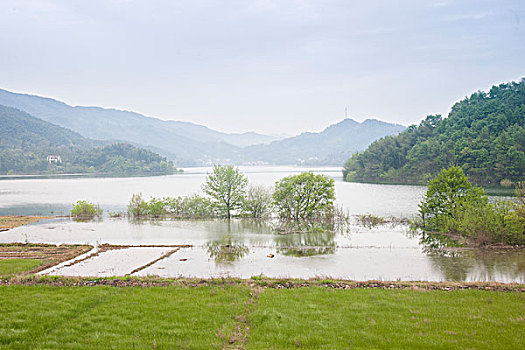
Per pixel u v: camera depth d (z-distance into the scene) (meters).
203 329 12.69
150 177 192.88
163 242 33.31
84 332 12.30
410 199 74.06
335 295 16.75
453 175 38.34
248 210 51.03
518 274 22.25
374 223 44.38
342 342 11.60
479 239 31.33
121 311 14.32
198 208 52.25
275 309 14.69
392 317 13.86
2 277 19.62
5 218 50.16
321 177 47.94
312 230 40.06
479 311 14.51
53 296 16.02
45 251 28.91
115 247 30.91
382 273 22.64
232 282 19.03
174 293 16.94
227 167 51.38
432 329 12.65
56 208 64.06
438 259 26.47
